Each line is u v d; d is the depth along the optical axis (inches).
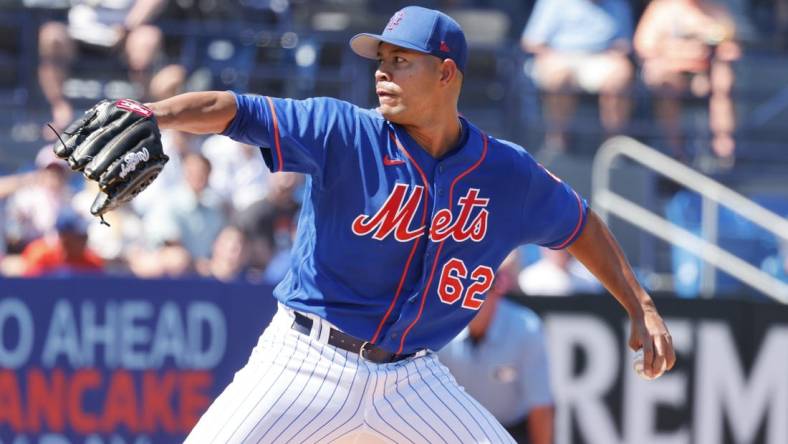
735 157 1416.1
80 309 932.6
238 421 546.9
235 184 1231.5
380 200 542.6
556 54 1392.7
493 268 578.9
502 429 584.7
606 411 965.8
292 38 1344.7
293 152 531.8
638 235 1314.0
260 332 947.3
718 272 1305.4
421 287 554.9
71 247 1047.6
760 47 1567.4
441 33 541.0
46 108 1302.9
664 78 1402.6
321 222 548.4
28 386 928.3
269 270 1121.4
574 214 586.2
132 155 483.2
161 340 938.1
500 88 1408.7
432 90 542.6
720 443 979.3
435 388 574.2
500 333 835.4
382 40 537.6
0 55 1317.7
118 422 932.6
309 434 552.4
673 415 975.0
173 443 936.9
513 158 567.8
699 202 1381.6
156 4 1320.1
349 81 1348.4
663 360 589.3
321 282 550.9
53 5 1326.3
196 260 1136.8
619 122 1387.8
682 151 1402.6
